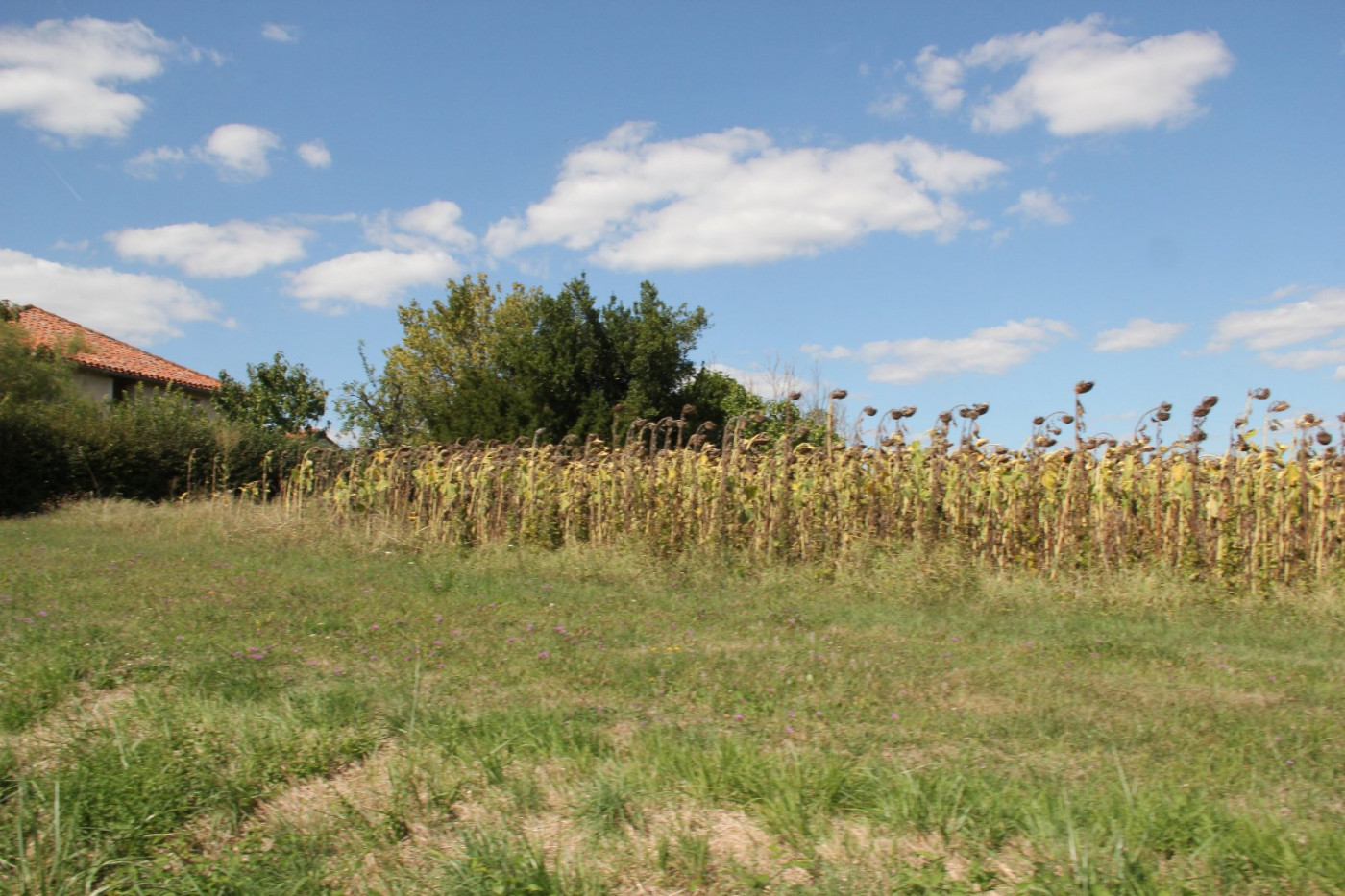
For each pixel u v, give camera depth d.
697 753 4.04
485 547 11.76
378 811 3.63
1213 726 4.75
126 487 20.55
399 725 4.55
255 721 4.36
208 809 3.67
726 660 6.12
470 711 4.84
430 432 33.72
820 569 9.94
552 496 12.38
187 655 5.73
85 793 3.59
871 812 3.58
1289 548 9.11
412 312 45.16
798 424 11.77
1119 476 9.74
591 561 10.49
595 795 3.66
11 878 3.14
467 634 6.79
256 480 22.11
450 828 3.57
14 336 22.95
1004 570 9.67
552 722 4.46
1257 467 9.48
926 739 4.52
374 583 9.23
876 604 8.66
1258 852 3.17
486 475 12.78
